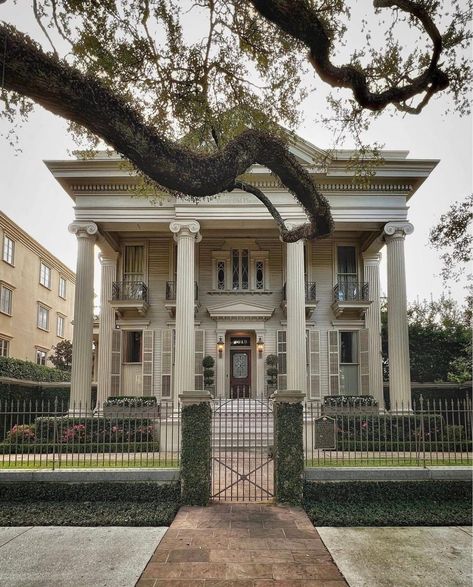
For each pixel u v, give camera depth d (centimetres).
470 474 852
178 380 1516
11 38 330
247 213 1602
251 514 770
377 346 1834
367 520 727
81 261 1605
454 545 639
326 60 484
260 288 1939
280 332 1877
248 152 437
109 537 667
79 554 602
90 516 747
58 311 3192
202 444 841
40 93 347
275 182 1589
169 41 748
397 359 1543
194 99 786
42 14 638
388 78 673
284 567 560
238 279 1950
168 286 1864
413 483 845
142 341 1870
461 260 1284
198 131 813
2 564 570
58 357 2844
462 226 1266
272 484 972
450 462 986
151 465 977
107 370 1823
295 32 445
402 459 1043
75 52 696
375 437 1357
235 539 653
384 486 843
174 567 559
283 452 839
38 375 2130
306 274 1922
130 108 373
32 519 734
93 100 354
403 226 1606
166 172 392
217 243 1967
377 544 640
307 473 850
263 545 631
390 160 1562
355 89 518
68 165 1572
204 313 1908
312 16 437
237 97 832
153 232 1930
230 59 797
